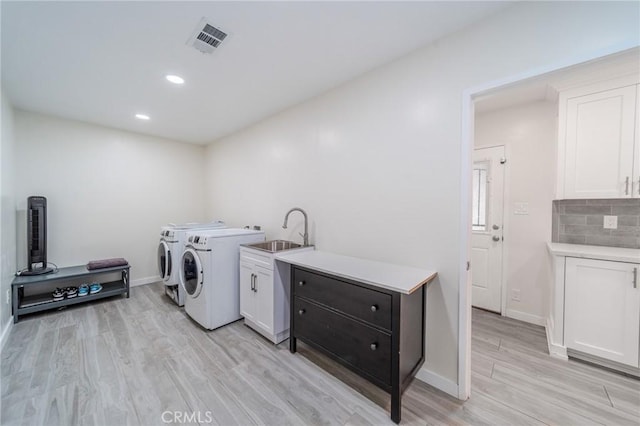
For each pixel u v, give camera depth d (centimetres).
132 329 263
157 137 426
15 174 302
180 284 318
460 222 172
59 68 216
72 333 253
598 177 213
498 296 302
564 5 135
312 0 145
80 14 154
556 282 215
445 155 178
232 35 176
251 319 261
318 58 203
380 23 164
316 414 157
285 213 311
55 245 339
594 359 205
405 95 198
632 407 161
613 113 207
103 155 373
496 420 152
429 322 186
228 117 335
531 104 280
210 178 468
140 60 205
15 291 273
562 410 159
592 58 128
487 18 159
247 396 171
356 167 232
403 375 155
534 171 279
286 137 307
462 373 170
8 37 175
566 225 255
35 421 150
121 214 392
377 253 218
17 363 204
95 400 166
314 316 202
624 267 189
